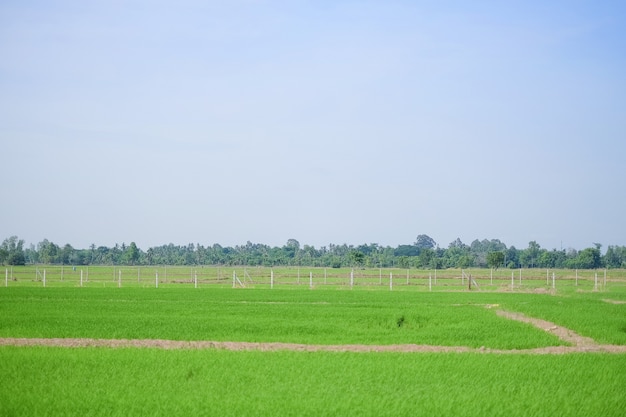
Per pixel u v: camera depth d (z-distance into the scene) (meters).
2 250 169.00
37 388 22.31
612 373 25.77
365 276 115.38
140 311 45.50
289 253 194.75
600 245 169.75
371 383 23.70
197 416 19.25
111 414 19.41
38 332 34.44
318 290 71.00
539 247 165.75
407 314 44.06
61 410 19.72
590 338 36.03
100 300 54.53
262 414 19.55
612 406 20.92
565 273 131.50
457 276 113.81
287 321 40.78
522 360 28.19
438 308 48.84
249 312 45.28
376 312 45.31
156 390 22.25
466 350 31.73
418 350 31.50
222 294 63.41
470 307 50.06
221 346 31.83
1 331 34.56
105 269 148.75
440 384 23.75
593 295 68.19
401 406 20.55
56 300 53.72
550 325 40.41
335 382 23.77
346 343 33.44
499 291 74.12
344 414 19.70
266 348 31.48
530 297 63.19
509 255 170.88
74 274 116.75
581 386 23.62
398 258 167.75
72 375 24.33
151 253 190.38
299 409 20.09
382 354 29.25
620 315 44.69
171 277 110.31
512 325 39.88
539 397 21.98
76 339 32.78
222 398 21.31
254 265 181.38
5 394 21.34
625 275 126.12
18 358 27.02
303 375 24.70
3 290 64.62
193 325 37.94
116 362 26.55
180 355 28.17
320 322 40.81
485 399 21.59
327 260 175.88
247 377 24.34
